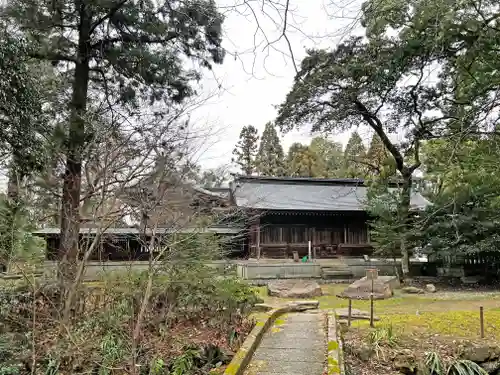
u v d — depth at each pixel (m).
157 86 9.34
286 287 12.60
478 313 8.10
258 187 21.80
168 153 5.71
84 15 8.24
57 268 5.32
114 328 4.93
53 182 6.39
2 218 6.04
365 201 16.95
